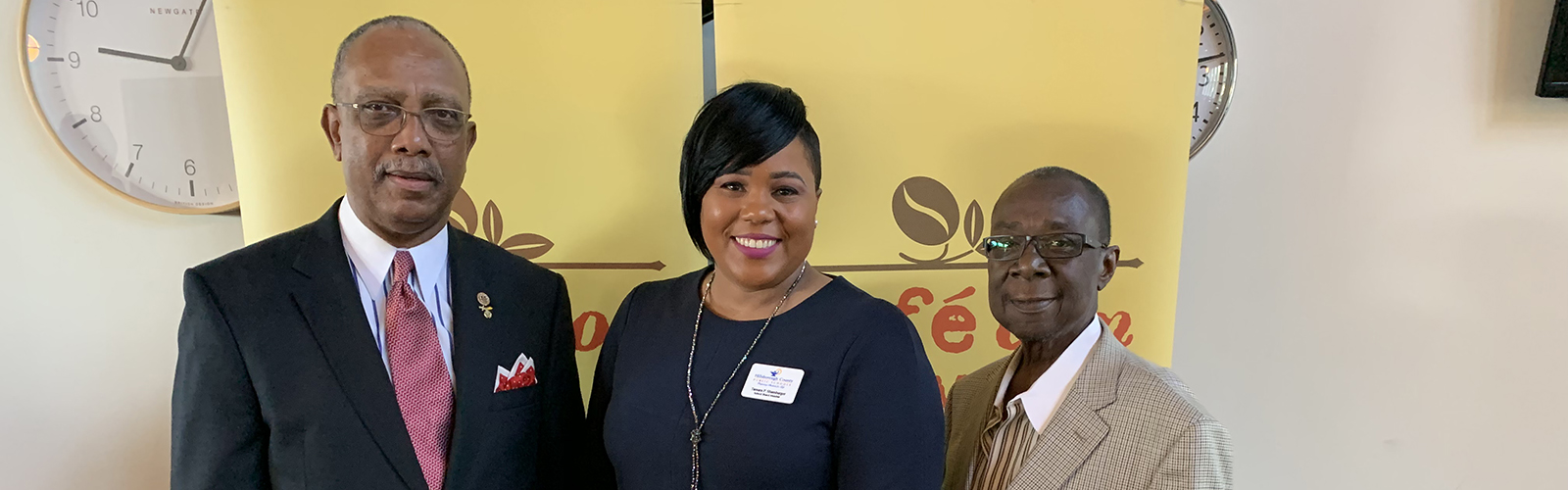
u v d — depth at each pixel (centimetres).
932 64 159
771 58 155
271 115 149
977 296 166
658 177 158
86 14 155
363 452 105
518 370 120
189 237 170
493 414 115
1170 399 103
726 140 102
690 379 107
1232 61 174
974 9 159
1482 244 183
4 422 168
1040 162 163
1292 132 182
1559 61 167
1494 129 178
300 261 109
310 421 104
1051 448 109
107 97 158
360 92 105
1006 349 169
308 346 105
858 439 99
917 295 165
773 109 103
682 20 155
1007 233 117
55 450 172
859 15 157
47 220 164
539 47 154
